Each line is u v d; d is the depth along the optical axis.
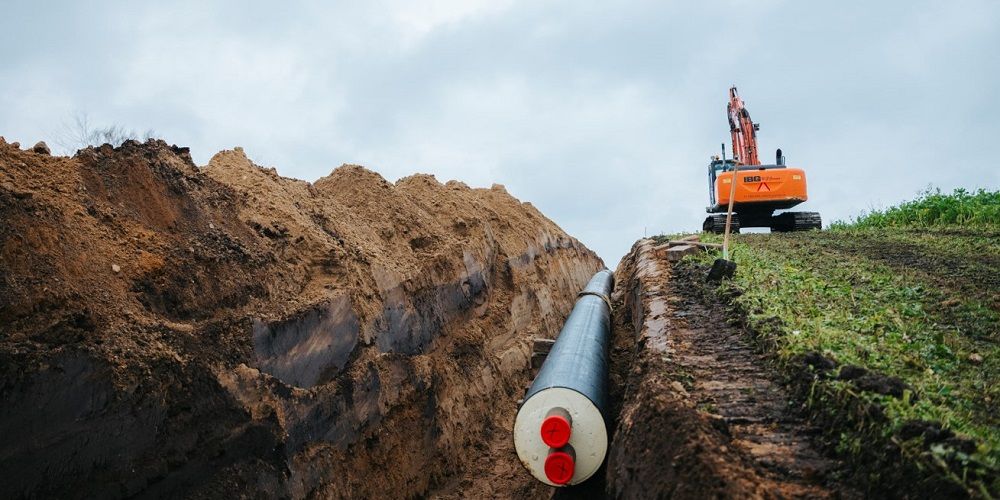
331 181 11.29
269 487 5.71
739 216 21.92
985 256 10.08
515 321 12.58
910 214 17.81
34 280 4.99
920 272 8.88
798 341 5.41
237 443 5.58
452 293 10.43
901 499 3.38
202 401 5.41
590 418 6.14
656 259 11.84
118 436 4.82
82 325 5.04
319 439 6.54
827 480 3.78
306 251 7.89
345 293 7.47
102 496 4.66
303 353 6.65
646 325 7.39
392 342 8.27
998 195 16.64
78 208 5.92
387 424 7.64
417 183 13.13
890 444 3.62
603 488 6.32
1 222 5.11
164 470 5.03
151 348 5.25
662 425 4.57
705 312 7.49
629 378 6.38
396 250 9.88
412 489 7.67
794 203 20.11
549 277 16.23
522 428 6.29
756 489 3.57
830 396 4.37
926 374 4.75
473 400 9.74
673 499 3.84
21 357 4.45
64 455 4.52
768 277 8.40
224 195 7.80
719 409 4.76
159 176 7.00
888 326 6.08
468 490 8.29
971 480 3.21
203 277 6.33
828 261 10.37
